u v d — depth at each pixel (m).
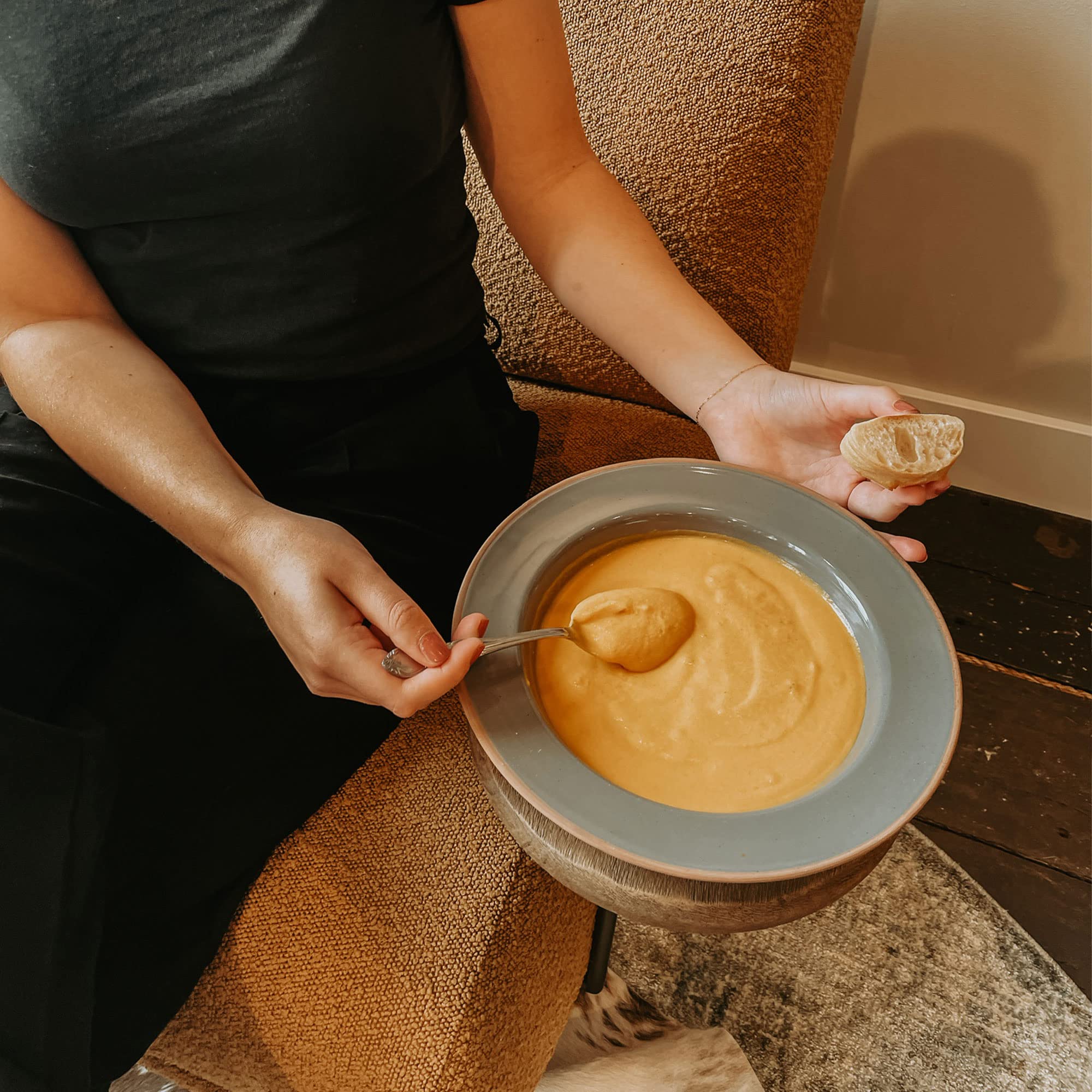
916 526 1.48
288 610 0.55
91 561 0.67
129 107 0.62
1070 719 1.23
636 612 0.55
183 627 0.65
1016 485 1.49
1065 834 1.12
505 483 0.83
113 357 0.67
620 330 0.76
